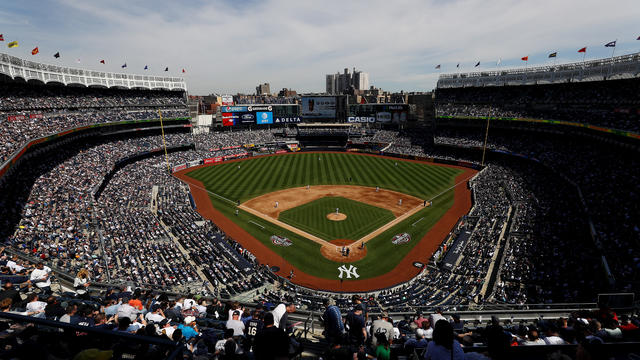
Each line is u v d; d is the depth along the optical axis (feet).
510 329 39.01
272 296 95.25
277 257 129.80
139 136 294.05
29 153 164.45
